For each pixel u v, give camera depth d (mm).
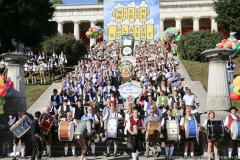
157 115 13898
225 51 13852
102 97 17672
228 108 13695
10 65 14648
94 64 25688
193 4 61969
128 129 11922
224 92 13805
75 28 64250
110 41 39500
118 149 14508
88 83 18766
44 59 29828
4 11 36125
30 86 26000
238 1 37500
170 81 20234
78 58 34844
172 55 39062
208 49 14320
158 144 14406
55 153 14250
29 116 14234
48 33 41375
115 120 13594
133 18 39531
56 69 31344
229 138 12906
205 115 13836
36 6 40031
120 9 39750
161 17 62750
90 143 14258
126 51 23906
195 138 13109
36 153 12445
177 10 62656
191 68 31188
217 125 12375
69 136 13180
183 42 36062
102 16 63906
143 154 14008
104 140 14578
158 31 39344
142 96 16859
